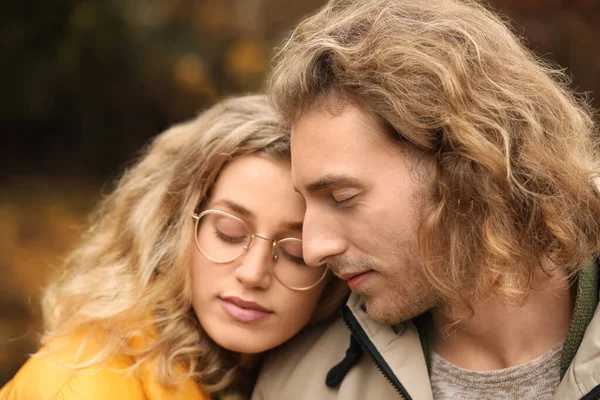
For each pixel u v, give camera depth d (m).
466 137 1.41
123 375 1.72
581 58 4.10
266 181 1.70
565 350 1.48
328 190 1.47
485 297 1.48
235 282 1.73
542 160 1.48
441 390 1.60
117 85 5.79
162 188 1.92
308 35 1.55
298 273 1.74
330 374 1.74
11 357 4.09
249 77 5.58
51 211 5.44
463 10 1.52
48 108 5.93
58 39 5.59
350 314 1.66
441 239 1.46
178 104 5.78
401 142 1.44
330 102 1.44
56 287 2.11
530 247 1.48
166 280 1.81
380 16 1.48
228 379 1.87
